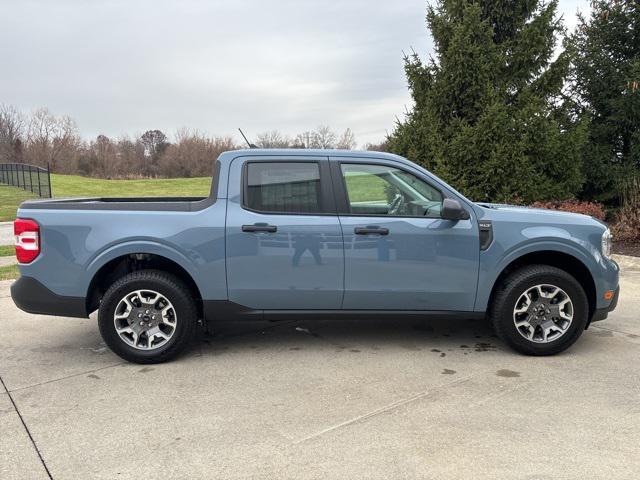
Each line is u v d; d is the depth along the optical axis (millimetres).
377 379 3965
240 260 4254
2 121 61219
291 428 3199
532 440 3010
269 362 4363
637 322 5430
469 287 4355
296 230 4242
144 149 69312
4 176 33406
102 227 4207
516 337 4379
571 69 11938
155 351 4301
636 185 10148
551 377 3963
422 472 2701
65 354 4633
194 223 4230
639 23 11727
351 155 4438
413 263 4297
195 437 3104
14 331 5352
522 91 10117
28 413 3447
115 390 3811
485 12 10570
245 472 2729
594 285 4418
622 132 12250
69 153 61594
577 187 10602
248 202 4316
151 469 2770
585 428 3148
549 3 10117
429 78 11008
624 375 3998
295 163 4371
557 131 9930
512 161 9656
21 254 4223
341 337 5031
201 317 4539
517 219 4383
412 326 5391
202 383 3926
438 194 4395
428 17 10875
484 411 3395
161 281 4242
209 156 65125
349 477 2668
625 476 2645
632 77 11305
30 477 2711
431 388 3783
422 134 10422
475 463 2777
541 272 4309
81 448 2994
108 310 4227
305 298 4332
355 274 4293
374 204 4383
